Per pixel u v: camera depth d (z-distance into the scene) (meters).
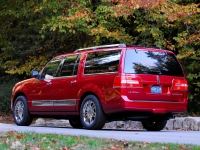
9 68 24.05
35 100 14.32
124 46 12.09
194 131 13.53
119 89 11.68
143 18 20.02
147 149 7.55
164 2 18.23
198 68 19.75
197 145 8.31
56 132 11.25
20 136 9.34
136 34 21.34
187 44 19.53
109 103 11.89
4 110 23.33
